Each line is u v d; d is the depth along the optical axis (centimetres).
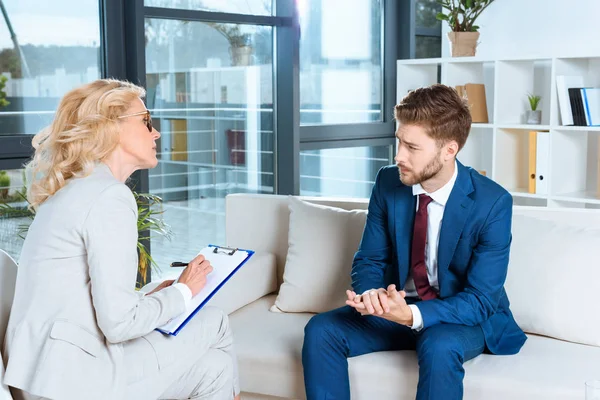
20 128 366
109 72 387
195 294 213
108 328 190
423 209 241
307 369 233
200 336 221
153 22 405
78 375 187
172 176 423
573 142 451
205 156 437
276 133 466
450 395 214
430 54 534
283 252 310
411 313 224
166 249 423
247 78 450
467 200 235
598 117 430
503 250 234
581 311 247
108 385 191
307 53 480
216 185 445
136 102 210
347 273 278
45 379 183
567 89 432
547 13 468
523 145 475
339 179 507
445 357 215
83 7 380
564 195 439
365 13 509
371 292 225
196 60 426
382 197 252
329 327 236
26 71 365
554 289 251
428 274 246
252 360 248
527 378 221
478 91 480
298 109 457
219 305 275
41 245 193
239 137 452
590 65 453
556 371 225
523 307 254
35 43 367
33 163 210
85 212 191
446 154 230
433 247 242
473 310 229
